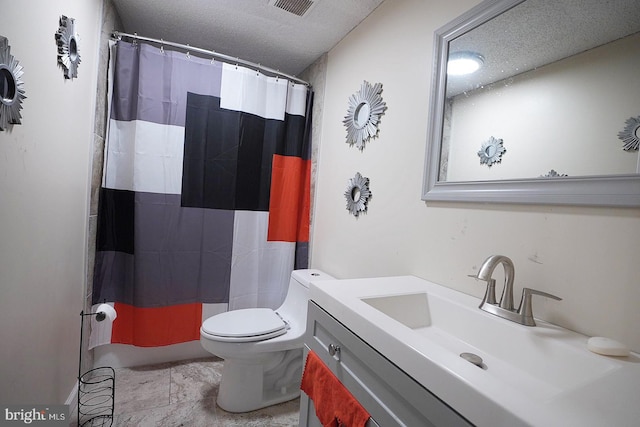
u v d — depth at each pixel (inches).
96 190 64.7
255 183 81.4
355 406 30.9
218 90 75.7
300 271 75.8
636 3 27.7
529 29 35.7
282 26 72.3
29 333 39.0
